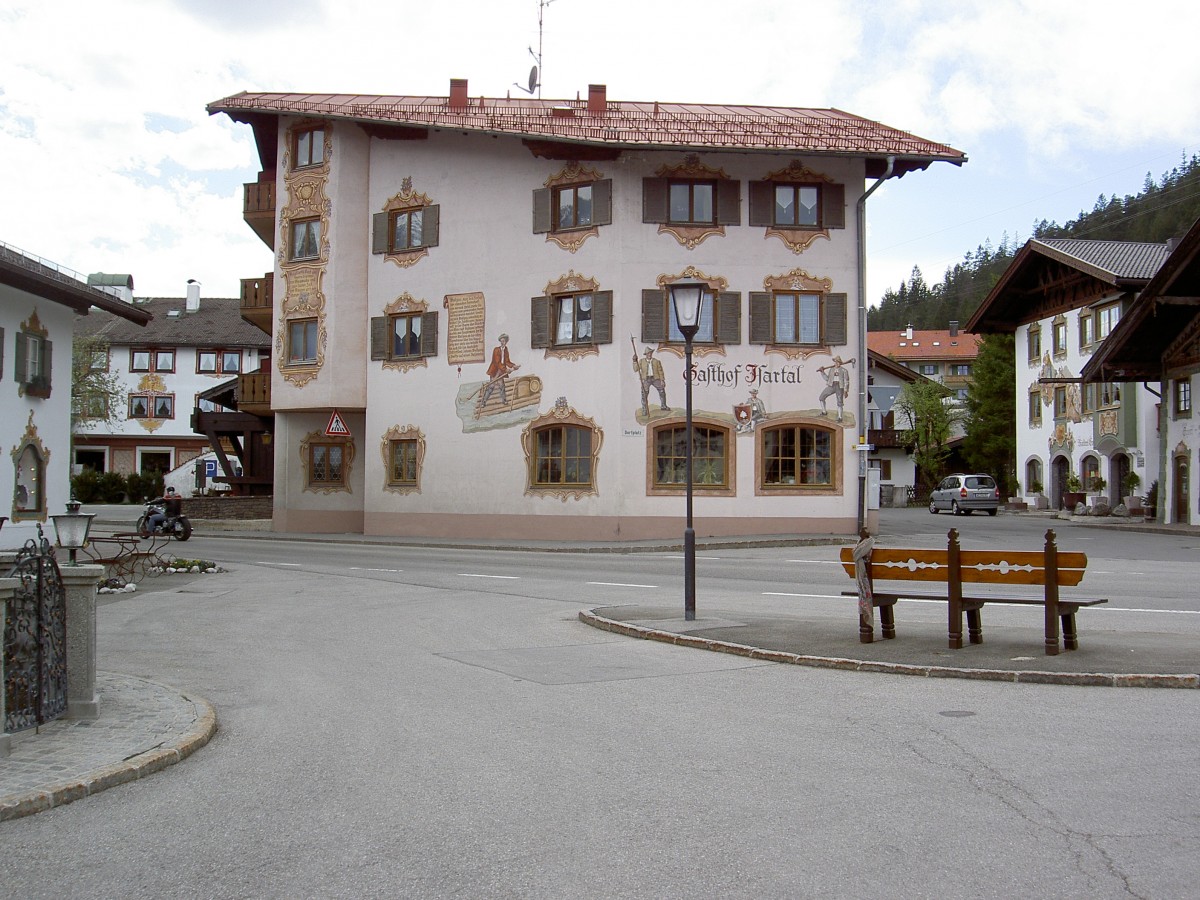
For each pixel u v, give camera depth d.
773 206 29.91
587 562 23.53
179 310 74.81
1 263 22.78
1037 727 7.45
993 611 14.00
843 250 30.02
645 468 29.44
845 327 30.00
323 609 15.44
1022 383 54.72
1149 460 42.66
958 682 9.14
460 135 32.09
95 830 5.54
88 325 72.12
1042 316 52.28
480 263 31.66
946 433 67.75
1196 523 36.19
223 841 5.34
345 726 7.94
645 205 29.66
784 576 19.72
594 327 29.86
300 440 35.62
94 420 66.00
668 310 29.66
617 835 5.32
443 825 5.54
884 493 68.19
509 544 28.61
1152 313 35.41
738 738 7.34
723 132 29.97
